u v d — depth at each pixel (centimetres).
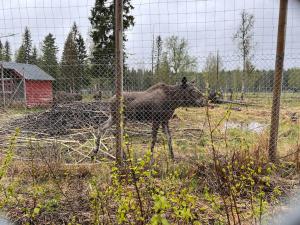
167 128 661
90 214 354
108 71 759
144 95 665
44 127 977
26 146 743
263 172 457
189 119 1086
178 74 852
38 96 1392
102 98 900
